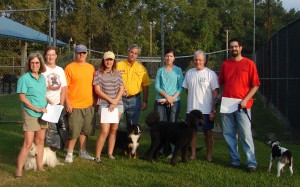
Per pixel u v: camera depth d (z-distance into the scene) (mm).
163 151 7391
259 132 10578
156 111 6969
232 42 6301
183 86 6988
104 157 7141
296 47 10188
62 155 7289
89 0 31172
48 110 5824
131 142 7012
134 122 7359
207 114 6766
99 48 25516
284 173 6199
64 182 5656
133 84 7270
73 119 6559
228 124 6520
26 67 5805
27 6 28688
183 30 54062
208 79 6730
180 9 53688
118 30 27422
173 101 7004
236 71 6340
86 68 6676
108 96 6691
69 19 27953
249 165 6277
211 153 6949
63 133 6500
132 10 42125
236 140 6582
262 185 5566
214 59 32656
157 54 50312
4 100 16922
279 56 13148
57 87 6293
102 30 26188
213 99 6762
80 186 5488
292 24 10750
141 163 6727
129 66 7301
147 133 9586
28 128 5742
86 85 6629
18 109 14039
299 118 9719
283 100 12094
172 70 7125
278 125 11609
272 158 6156
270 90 15617
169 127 6672
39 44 26328
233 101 6371
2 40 25344
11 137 8695
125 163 6723
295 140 9531
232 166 6559
